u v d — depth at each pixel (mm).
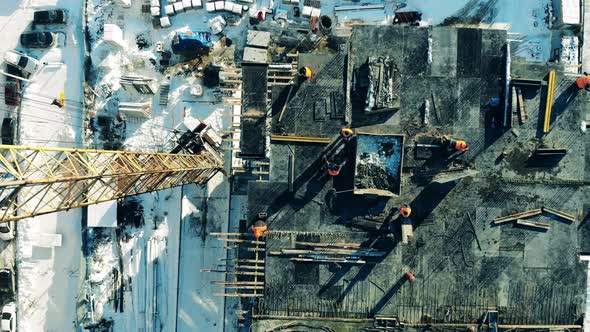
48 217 36500
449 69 27797
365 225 27812
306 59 27734
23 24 36969
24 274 36531
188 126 35375
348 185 27719
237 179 34844
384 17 36312
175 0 36125
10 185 17672
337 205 27828
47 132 36562
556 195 28031
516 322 28141
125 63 36438
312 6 36000
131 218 36000
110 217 35188
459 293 28047
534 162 27938
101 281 35875
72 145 36531
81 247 35844
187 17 36500
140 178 25109
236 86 35594
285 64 32125
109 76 36375
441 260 28016
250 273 28547
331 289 27938
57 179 19172
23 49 36750
